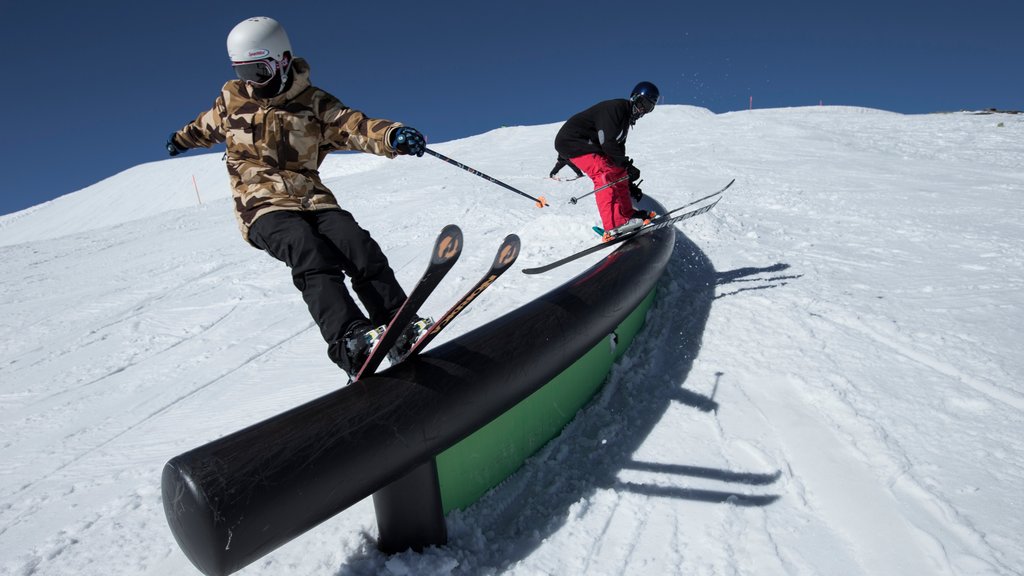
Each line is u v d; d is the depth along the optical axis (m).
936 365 3.01
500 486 2.38
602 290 2.85
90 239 10.68
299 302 5.50
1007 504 1.99
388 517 1.94
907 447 2.36
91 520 2.41
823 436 2.50
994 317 3.55
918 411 2.60
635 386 3.13
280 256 2.10
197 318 5.31
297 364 4.04
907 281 4.35
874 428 2.49
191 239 9.70
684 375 3.19
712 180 9.74
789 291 4.21
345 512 2.21
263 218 2.09
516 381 2.11
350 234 2.12
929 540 1.88
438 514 1.99
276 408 3.34
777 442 2.51
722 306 4.06
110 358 4.55
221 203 14.05
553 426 2.71
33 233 32.59
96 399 3.81
